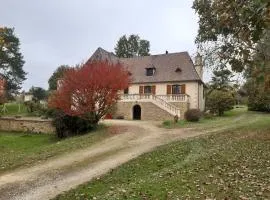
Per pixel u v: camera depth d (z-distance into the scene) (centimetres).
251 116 3953
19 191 1045
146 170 1243
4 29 3203
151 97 3881
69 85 2480
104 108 2567
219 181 984
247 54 539
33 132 3047
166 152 1562
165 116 3769
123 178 1139
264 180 982
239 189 898
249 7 399
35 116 3944
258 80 524
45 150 1770
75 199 930
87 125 2533
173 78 4381
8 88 6888
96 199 888
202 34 2448
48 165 1409
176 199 827
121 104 4031
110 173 1229
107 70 2536
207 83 4997
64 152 1694
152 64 4712
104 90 2525
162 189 919
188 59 4556
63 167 1368
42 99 6556
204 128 2605
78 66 2550
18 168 1370
